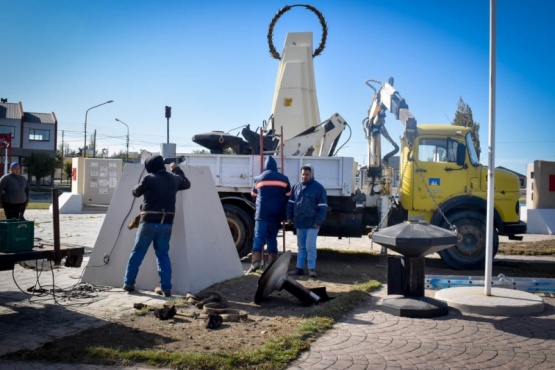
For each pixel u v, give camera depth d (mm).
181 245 7660
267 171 9359
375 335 5504
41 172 56469
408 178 10695
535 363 4695
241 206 11102
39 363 4480
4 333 5348
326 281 8562
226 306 6680
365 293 7535
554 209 17906
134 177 8117
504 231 10477
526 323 6078
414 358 4777
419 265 6676
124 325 5652
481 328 5840
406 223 6656
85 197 27453
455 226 10094
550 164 18047
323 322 5828
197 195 8141
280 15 13820
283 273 7051
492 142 6965
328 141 11867
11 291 7359
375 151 11398
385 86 11031
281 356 4668
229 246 8773
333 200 10812
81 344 4969
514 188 10469
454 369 4516
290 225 10844
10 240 5664
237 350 4863
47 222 18375
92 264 8039
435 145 10664
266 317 6152
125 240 7918
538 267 10500
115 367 4402
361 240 15359
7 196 11961
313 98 13531
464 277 8047
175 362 4438
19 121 59719
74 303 6676
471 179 10484
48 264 9117
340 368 4492
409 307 6332
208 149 11898
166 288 7188
